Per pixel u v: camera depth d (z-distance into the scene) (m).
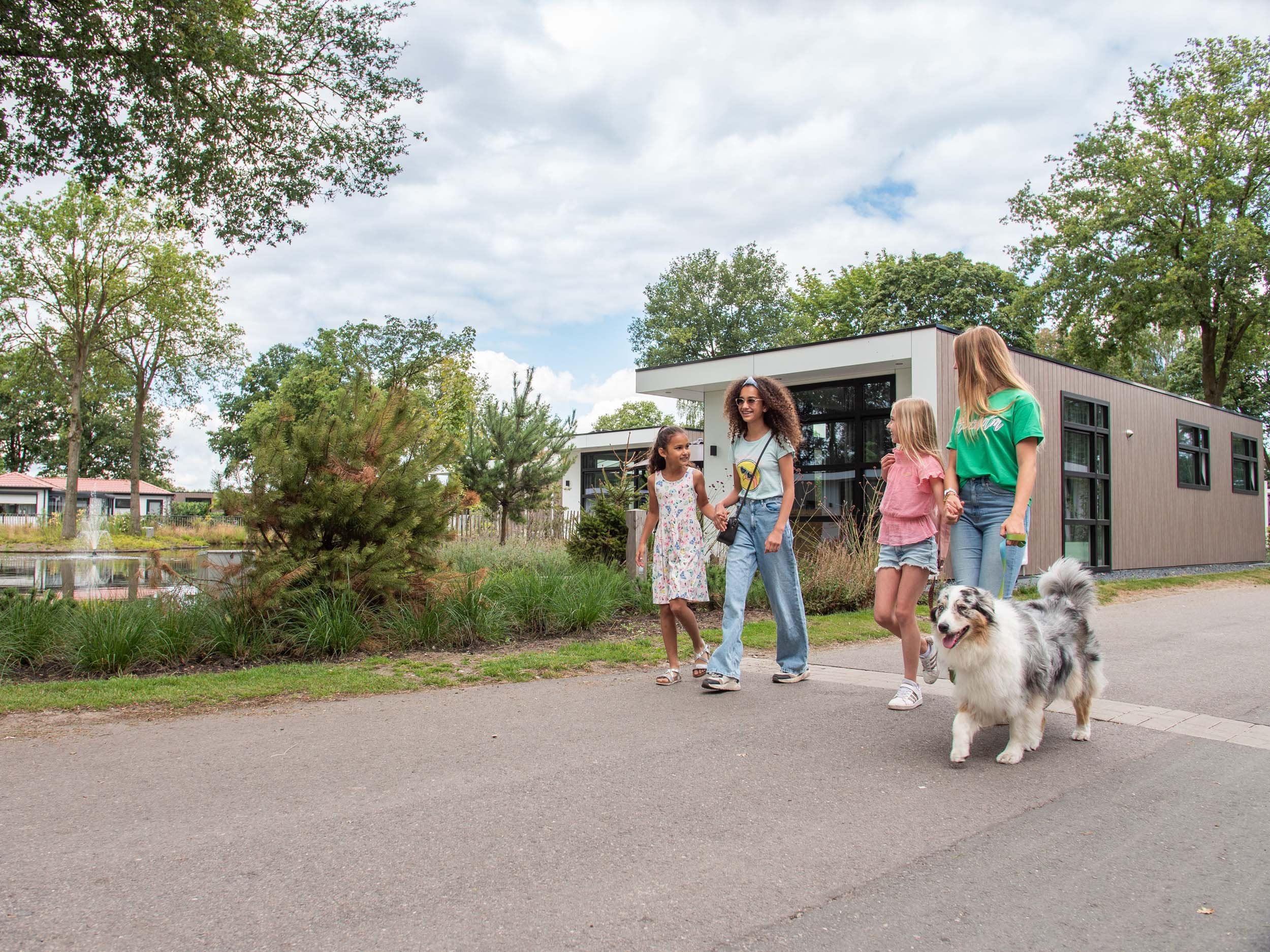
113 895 2.26
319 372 51.50
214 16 10.18
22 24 9.37
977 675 3.41
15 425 61.41
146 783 3.24
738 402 5.18
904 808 2.98
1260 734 4.00
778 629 5.21
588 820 2.85
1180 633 7.71
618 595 8.74
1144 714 4.40
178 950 1.96
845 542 10.27
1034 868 2.47
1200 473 18.17
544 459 15.48
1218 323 27.25
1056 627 3.71
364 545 6.88
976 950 1.99
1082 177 27.84
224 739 3.89
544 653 6.26
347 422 7.08
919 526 4.43
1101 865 2.49
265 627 6.21
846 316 44.28
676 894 2.29
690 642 6.81
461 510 7.55
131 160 10.96
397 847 2.61
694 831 2.76
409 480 7.07
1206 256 25.19
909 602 4.43
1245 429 20.16
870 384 13.49
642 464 14.03
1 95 9.90
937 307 32.50
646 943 2.02
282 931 2.06
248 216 11.88
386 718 4.29
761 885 2.35
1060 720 4.29
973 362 4.09
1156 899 2.26
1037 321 31.17
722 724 4.16
